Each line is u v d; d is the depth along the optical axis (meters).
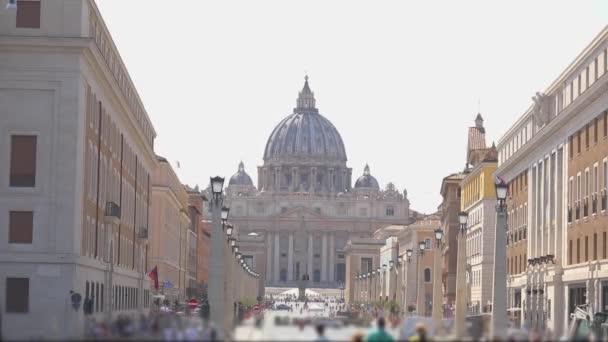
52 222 86.69
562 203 115.94
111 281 107.19
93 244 97.38
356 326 57.06
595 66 103.19
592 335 59.16
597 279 98.19
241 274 191.50
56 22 88.19
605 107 96.25
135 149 131.50
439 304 106.25
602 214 97.69
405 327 55.75
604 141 97.06
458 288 96.94
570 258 111.44
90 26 94.69
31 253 86.38
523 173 139.75
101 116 100.38
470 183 185.12
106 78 99.12
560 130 116.12
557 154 118.00
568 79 115.69
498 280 85.00
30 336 55.72
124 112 115.81
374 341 46.47
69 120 87.19
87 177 92.50
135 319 58.50
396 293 186.50
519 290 140.62
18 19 88.06
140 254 139.38
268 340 49.47
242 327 56.31
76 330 63.28
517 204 144.12
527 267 132.62
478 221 172.88
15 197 86.69
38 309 84.06
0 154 86.75
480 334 53.72
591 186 102.25
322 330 45.94
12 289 86.44
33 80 87.06
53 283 86.38
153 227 165.50
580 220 106.75
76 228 87.50
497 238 85.31
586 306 100.31
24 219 86.88
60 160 87.12
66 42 86.69
